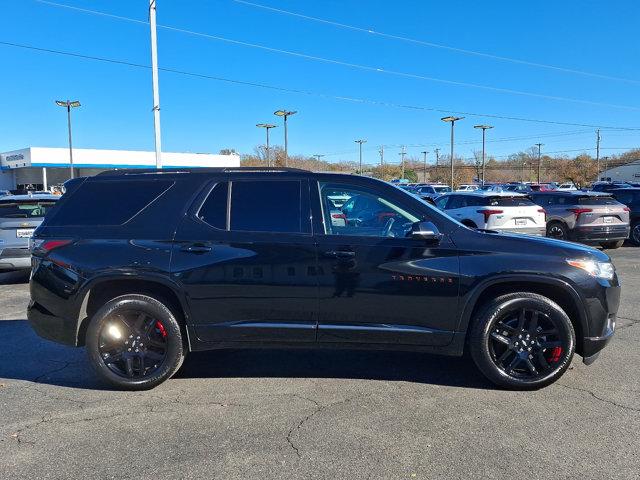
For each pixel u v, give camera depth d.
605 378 4.54
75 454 3.31
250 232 4.29
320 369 4.88
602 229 13.38
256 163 75.81
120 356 4.36
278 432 3.59
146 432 3.61
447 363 5.02
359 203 4.39
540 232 12.34
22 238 9.20
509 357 4.30
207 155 67.56
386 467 3.13
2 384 4.56
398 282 4.16
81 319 4.38
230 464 3.18
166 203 4.44
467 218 12.59
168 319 4.32
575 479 2.98
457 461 3.18
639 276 9.80
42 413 3.95
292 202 4.36
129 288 4.42
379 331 4.22
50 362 5.15
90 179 4.63
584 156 89.06
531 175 101.88
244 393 4.31
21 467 3.16
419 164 114.31
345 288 4.19
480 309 4.24
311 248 4.21
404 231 4.33
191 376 4.73
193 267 4.23
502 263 4.13
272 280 4.22
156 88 20.70
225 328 4.29
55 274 4.36
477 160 91.00
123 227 4.39
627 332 5.98
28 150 55.47
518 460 3.19
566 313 4.29
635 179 86.06
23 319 6.89
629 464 3.14
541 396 4.16
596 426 3.63
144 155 62.66
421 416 3.82
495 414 3.84
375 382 4.53
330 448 3.36
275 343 4.32
